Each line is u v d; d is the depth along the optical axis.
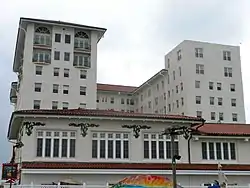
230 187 25.73
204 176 29.91
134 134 30.56
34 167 26.09
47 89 67.88
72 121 29.42
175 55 80.12
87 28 72.31
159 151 30.86
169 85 81.50
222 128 35.34
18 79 76.38
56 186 22.66
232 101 77.81
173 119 31.12
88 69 71.69
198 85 75.81
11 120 30.61
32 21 68.31
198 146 32.41
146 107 92.88
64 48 70.88
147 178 23.00
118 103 98.56
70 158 28.84
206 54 78.19
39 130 28.70
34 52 68.88
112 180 27.94
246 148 33.78
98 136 29.89
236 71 79.62
